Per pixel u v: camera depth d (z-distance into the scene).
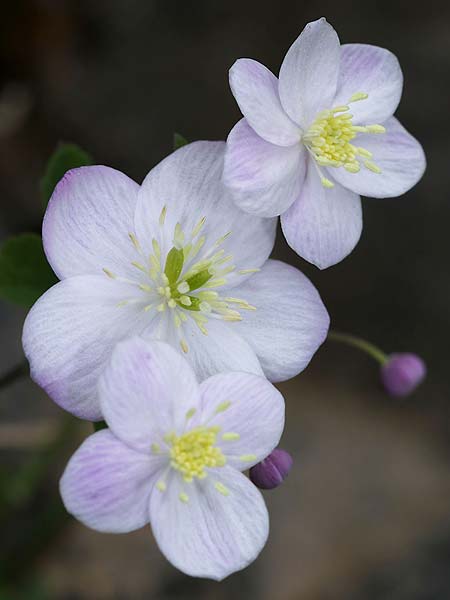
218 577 0.12
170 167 0.12
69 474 0.11
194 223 0.12
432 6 0.20
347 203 0.13
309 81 0.12
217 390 0.12
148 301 0.12
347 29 0.20
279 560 0.19
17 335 0.19
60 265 0.12
